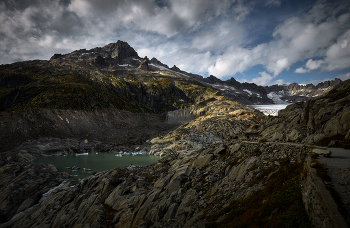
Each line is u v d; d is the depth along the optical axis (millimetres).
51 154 106500
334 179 9586
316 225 8172
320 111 28766
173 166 36312
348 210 7027
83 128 148000
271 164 18469
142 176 37562
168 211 21578
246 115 145125
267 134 40500
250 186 17188
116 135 152875
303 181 11844
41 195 51875
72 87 199125
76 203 36656
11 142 109750
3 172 61406
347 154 14898
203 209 18469
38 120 135375
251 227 11062
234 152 27719
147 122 193250
